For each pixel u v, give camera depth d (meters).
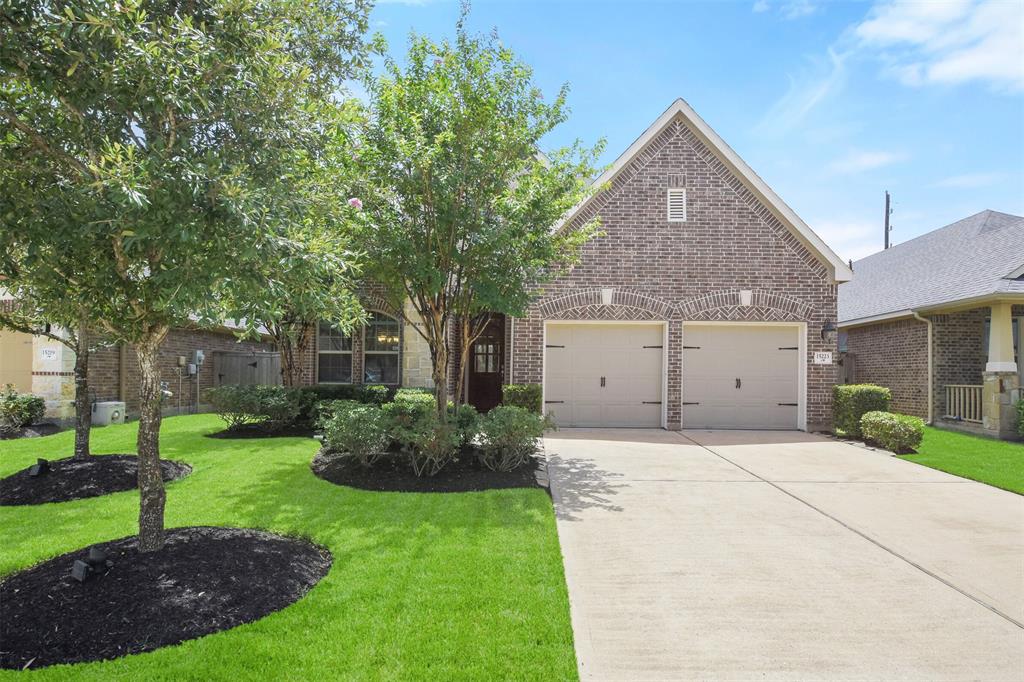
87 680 2.84
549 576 4.21
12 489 6.32
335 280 4.51
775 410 12.23
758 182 11.99
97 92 3.41
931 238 18.12
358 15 6.05
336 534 5.05
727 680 3.07
